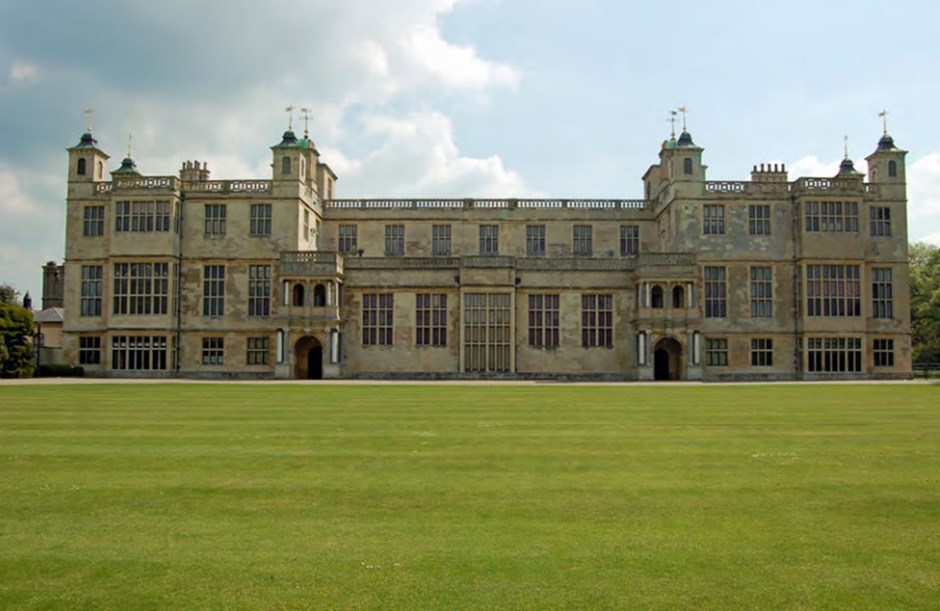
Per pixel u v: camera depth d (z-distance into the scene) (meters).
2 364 54.91
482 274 60.53
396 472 14.25
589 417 24.30
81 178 63.66
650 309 59.22
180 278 62.69
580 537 10.14
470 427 21.28
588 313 61.34
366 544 9.84
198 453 16.38
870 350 62.38
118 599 8.09
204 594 8.22
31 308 102.00
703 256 62.25
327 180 70.81
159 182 62.12
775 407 28.45
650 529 10.50
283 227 62.44
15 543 9.88
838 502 11.98
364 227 67.88
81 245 63.38
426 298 61.44
